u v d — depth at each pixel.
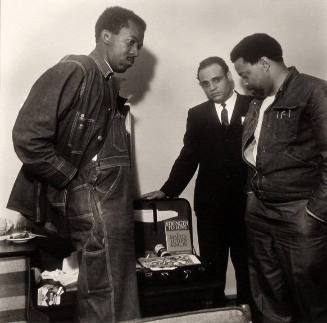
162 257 2.28
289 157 1.91
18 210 1.80
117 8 1.85
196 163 2.57
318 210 1.81
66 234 1.83
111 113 1.79
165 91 2.62
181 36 2.61
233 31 2.70
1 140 2.38
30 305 1.98
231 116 2.47
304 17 2.81
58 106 1.61
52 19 2.39
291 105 1.88
